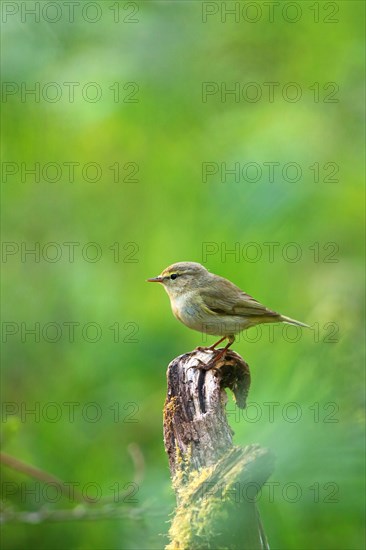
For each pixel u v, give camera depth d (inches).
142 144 522.3
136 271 557.0
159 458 543.2
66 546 551.2
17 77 479.5
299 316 463.8
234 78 501.7
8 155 550.6
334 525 362.6
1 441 451.2
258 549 251.4
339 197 450.3
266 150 445.4
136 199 561.6
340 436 290.2
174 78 494.0
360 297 442.6
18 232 625.6
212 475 256.8
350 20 483.2
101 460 569.3
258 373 397.7
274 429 298.4
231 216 441.7
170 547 259.3
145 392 564.4
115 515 422.9
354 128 474.6
